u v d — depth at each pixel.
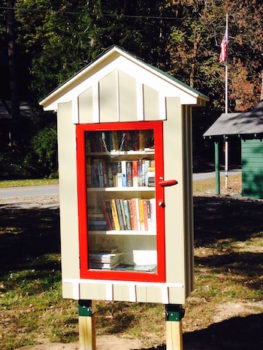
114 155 3.72
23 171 20.38
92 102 3.62
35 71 20.83
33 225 9.66
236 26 25.31
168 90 3.49
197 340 4.16
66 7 21.66
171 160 3.51
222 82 26.53
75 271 3.69
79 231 3.66
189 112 3.76
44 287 5.76
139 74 3.53
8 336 4.34
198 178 19.36
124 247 3.82
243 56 26.12
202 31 25.77
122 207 3.75
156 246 3.64
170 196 3.52
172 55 25.41
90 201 3.75
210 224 9.65
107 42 19.64
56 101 3.68
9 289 5.72
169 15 22.98
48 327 4.54
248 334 4.27
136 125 3.55
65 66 19.92
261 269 6.39
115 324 4.59
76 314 4.88
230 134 13.46
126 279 3.60
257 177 13.59
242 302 5.13
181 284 3.53
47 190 15.70
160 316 4.77
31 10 23.48
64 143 3.68
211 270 6.37
